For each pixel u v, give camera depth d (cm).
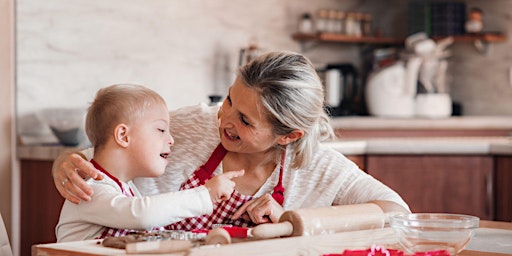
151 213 176
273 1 470
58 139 341
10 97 337
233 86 200
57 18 359
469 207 386
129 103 196
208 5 432
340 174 214
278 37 474
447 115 489
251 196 208
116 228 183
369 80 491
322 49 502
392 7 530
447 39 491
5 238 204
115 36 385
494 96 500
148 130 197
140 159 197
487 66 504
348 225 170
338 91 487
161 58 408
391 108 483
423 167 385
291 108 197
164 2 409
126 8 390
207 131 213
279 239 154
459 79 517
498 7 499
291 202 212
